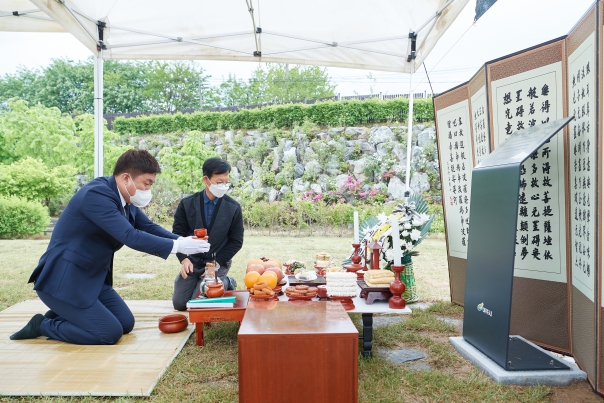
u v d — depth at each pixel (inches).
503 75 129.6
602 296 87.7
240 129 597.0
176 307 151.6
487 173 111.0
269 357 75.2
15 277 218.1
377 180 526.6
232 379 95.8
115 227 110.1
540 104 118.6
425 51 201.3
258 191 549.3
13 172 504.7
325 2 191.3
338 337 75.5
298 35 213.5
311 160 551.8
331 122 567.5
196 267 148.6
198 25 206.2
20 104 619.2
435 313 154.5
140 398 86.0
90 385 89.7
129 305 161.0
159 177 547.2
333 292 106.6
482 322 107.7
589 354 95.5
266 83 908.6
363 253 149.6
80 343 116.2
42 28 207.3
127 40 207.9
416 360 108.0
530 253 121.3
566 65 109.7
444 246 348.8
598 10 87.0
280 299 111.3
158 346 114.7
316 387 75.6
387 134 542.6
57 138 603.5
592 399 87.7
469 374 98.9
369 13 196.7
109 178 119.3
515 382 93.7
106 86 897.5
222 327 132.6
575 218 105.2
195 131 548.7
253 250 323.6
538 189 117.7
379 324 137.5
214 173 142.0
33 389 87.6
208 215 148.4
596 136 88.7
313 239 405.4
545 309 117.6
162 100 939.3
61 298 112.8
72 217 114.3
